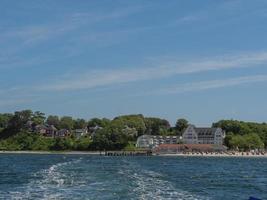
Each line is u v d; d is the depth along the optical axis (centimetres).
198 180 7438
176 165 14500
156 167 11900
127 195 4341
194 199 4303
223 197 4953
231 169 12669
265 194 5522
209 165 15612
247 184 6975
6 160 18200
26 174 8325
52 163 13912
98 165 11212
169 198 4238
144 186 5222
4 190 5031
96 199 4034
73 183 5503
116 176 6744
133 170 9000
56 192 4562
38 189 4869
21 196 4272
